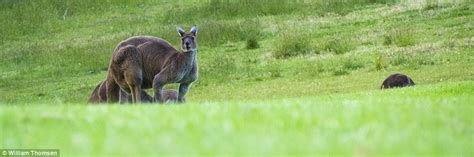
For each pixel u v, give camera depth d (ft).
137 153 88.07
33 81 421.18
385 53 384.88
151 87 255.50
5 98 382.42
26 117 115.65
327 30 457.68
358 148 86.53
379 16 473.26
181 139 96.63
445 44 386.52
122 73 250.37
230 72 382.01
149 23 545.85
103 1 602.85
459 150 89.10
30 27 556.10
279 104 152.05
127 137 99.30
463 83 253.03
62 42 517.14
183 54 242.58
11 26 555.28
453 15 448.24
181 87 255.29
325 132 101.81
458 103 152.66
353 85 333.21
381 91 253.24
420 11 467.93
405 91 242.58
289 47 413.39
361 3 512.63
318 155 84.48
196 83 368.27
